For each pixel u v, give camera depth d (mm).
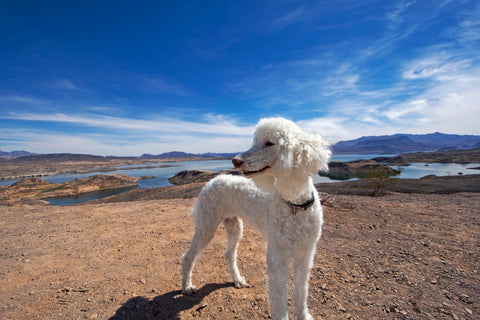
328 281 2932
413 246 3756
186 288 2881
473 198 7605
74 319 2473
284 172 2164
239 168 2252
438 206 6371
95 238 4840
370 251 3666
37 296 2877
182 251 4090
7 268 3621
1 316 2539
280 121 2420
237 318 2430
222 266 3566
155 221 5977
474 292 2566
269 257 2262
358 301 2541
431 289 2652
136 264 3652
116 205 8281
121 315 2516
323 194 7750
